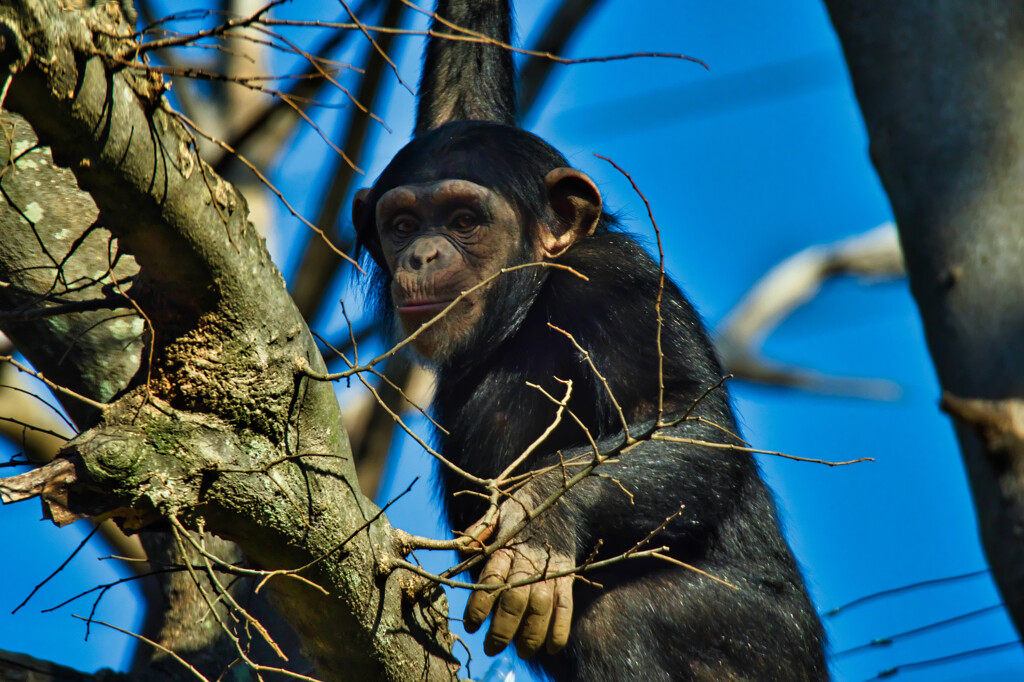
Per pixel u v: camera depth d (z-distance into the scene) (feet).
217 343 24.03
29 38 19.22
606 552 37.81
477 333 42.70
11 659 30.89
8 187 33.94
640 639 37.73
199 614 36.81
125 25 21.76
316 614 26.94
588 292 41.73
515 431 41.24
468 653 29.66
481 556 27.25
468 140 45.09
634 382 39.70
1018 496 13.57
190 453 23.71
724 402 41.22
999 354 14.55
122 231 22.61
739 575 39.81
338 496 26.00
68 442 23.24
